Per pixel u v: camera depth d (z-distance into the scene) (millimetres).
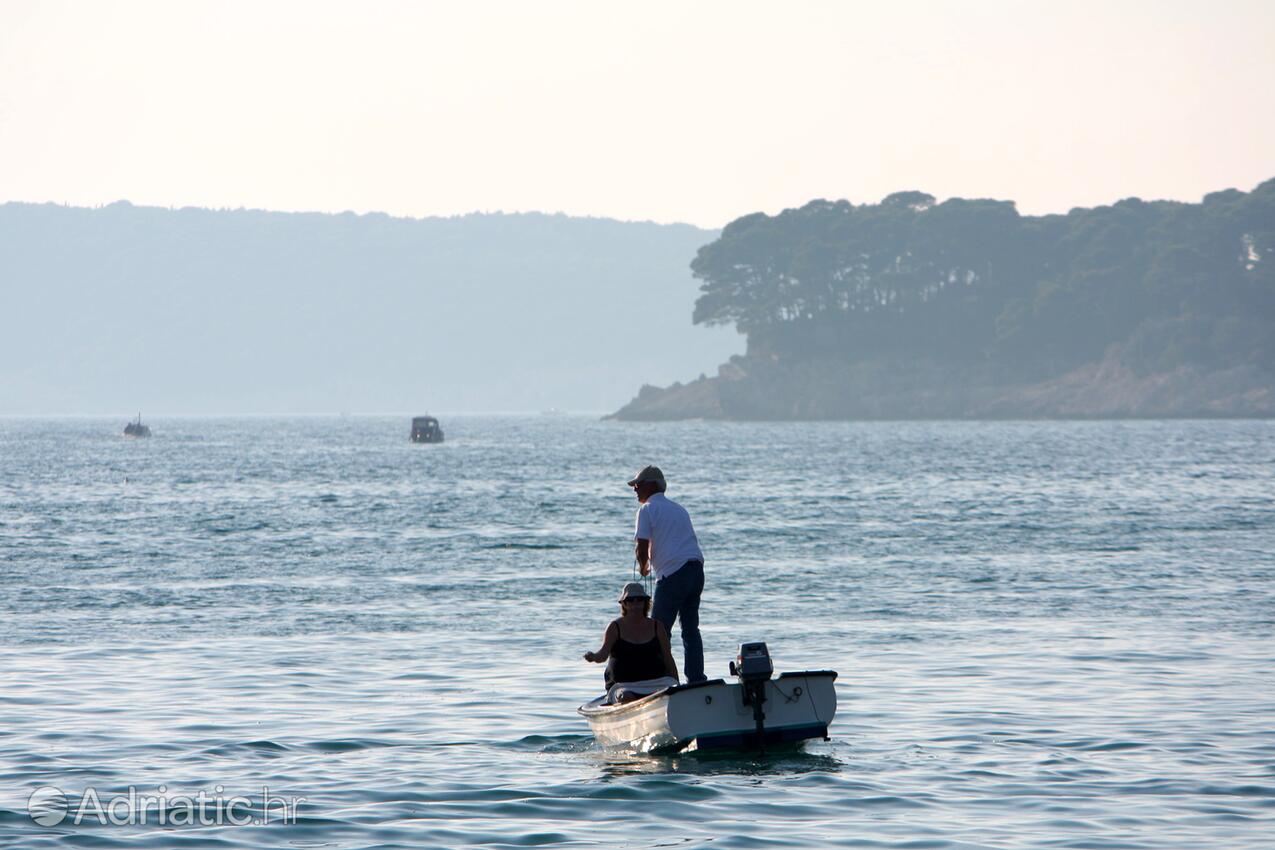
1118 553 139500
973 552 140750
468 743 59969
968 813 48469
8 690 71438
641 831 46625
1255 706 65500
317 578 122500
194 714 65625
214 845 45312
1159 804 49188
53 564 134250
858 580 117875
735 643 86375
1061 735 59906
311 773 54625
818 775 53906
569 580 120625
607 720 58969
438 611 101562
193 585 117562
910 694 69312
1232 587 112125
